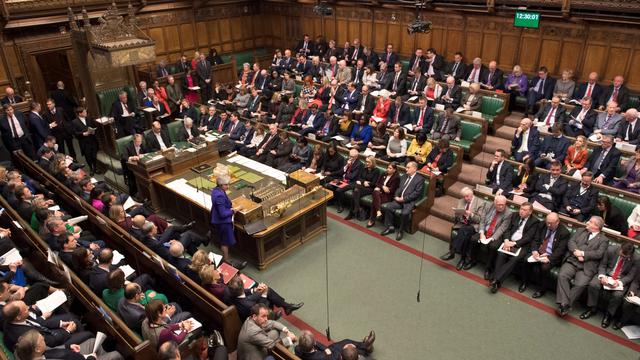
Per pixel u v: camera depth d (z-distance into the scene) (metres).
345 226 9.02
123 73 12.62
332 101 12.73
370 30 15.29
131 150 10.05
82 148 11.27
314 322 6.58
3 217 8.07
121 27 7.89
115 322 5.09
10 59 13.03
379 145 10.24
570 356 5.90
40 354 4.35
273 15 18.31
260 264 7.70
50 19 13.04
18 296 5.41
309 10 16.88
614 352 5.95
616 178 8.27
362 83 13.64
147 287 6.39
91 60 11.70
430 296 7.05
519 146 9.41
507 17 12.08
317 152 9.73
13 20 12.54
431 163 9.29
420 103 10.64
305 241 8.48
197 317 6.06
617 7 10.00
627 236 7.13
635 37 10.30
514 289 7.20
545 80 11.04
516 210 7.53
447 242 8.43
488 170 9.28
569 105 10.06
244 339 5.10
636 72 10.51
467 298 7.00
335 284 7.36
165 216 9.38
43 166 9.88
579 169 8.61
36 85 13.62
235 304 5.77
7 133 10.81
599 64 11.01
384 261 7.92
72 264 6.30
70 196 8.34
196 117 12.69
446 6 12.87
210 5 17.03
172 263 6.58
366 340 5.75
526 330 6.35
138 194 9.81
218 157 10.14
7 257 6.24
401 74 12.86
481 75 12.12
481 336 6.26
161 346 4.48
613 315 6.34
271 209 7.74
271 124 11.26
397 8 14.28
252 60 18.25
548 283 6.98
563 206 7.84
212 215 7.38
